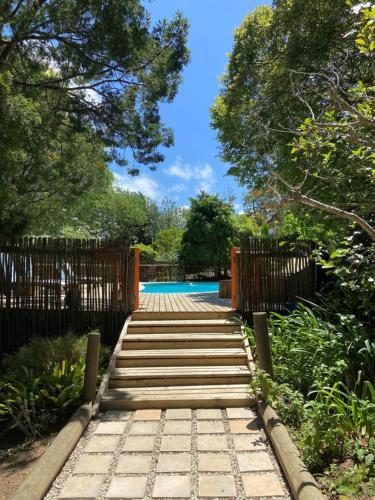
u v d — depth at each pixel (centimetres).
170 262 2400
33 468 325
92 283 711
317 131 351
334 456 346
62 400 470
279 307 729
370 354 485
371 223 559
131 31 765
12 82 717
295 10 724
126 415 466
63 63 869
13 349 701
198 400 486
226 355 587
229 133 967
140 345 625
